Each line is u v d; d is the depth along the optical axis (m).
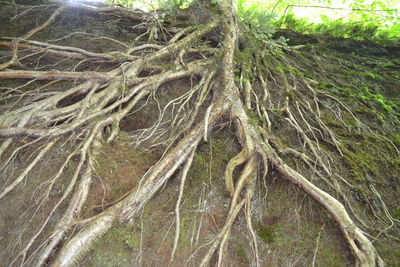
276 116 4.18
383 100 4.86
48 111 3.62
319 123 4.19
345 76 5.40
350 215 3.18
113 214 2.88
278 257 2.88
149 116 4.18
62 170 3.11
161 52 4.68
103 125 3.60
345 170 3.63
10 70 4.20
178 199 3.06
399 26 6.29
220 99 4.00
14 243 2.71
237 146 3.78
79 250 2.61
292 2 7.35
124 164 3.42
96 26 5.89
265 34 5.90
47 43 4.94
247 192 3.19
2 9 5.96
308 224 3.15
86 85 4.07
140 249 2.76
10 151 3.31
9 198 3.00
